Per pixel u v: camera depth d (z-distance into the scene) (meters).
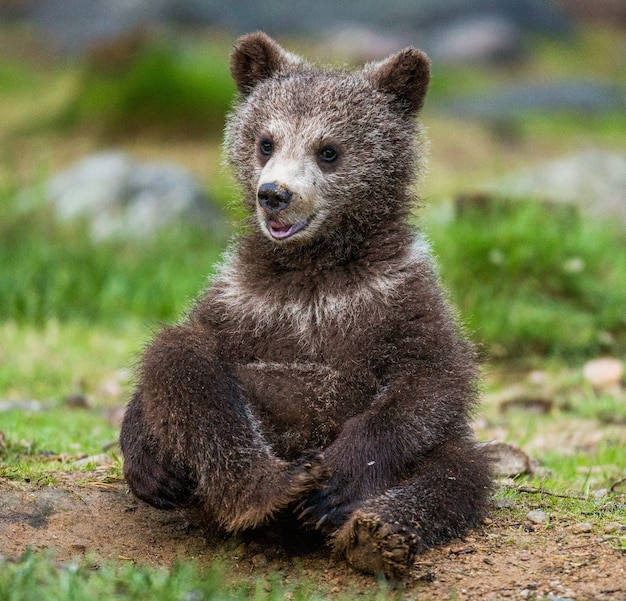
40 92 47.91
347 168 10.31
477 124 43.06
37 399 16.41
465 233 20.02
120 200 25.89
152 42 39.22
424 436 9.18
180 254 23.36
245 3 59.91
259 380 9.46
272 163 10.20
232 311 9.89
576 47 65.31
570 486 11.98
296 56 11.80
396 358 9.44
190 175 27.66
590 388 17.12
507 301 19.27
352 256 10.02
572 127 45.06
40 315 20.58
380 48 53.22
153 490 9.45
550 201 22.27
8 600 7.54
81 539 9.41
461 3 62.38
